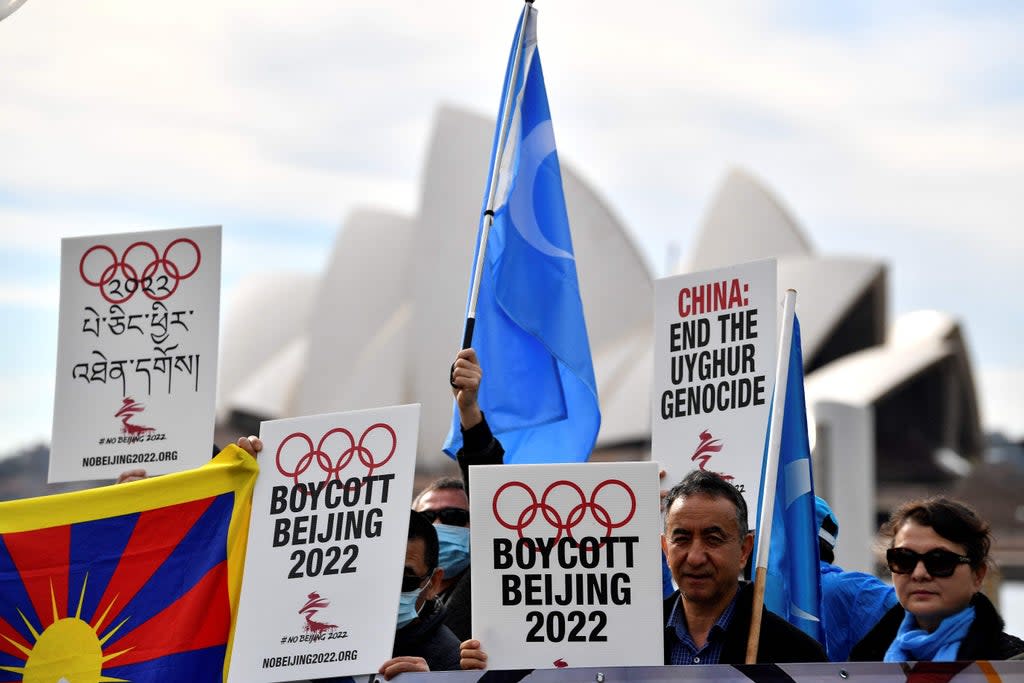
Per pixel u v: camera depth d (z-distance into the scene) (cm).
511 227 898
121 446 803
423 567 727
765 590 797
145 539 710
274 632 680
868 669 619
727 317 834
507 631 650
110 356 814
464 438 802
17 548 710
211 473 709
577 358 887
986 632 686
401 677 657
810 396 4725
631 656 645
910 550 688
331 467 697
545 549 655
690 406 836
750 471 814
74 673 698
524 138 912
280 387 5706
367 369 5059
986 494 6556
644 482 657
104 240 823
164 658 695
